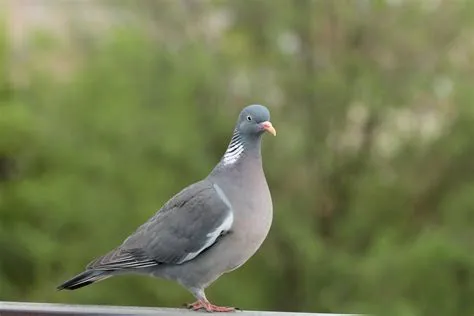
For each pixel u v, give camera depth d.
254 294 17.53
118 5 17.89
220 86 17.55
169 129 16.75
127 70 17.02
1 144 17.59
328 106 18.08
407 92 17.58
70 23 17.88
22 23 19.62
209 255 6.72
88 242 17.05
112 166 16.77
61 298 17.42
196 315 5.79
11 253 17.73
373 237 18.17
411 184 18.38
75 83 17.27
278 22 17.69
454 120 17.66
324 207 18.69
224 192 6.68
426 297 16.80
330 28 18.12
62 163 17.25
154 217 6.98
